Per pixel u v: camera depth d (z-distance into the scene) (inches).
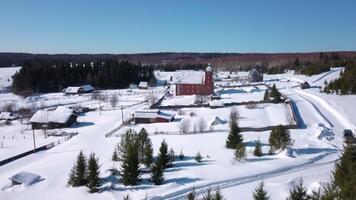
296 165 1681.8
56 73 6210.6
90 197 1402.6
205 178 1536.7
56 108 3961.6
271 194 1330.0
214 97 4165.8
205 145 2096.5
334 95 3818.9
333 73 5807.1
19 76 5925.2
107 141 2504.9
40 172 1791.3
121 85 6432.1
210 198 1114.1
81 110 3878.0
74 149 2330.2
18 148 2536.9
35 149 2338.8
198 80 4788.4
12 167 1972.2
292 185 1401.3
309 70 6107.3
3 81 7017.7
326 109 3193.9
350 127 2504.9
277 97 3590.1
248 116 3053.6
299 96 3959.2
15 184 1606.8
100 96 5017.2
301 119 2778.1
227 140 2030.0
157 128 2824.8
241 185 1455.5
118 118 3479.3
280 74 7155.5
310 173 1568.7
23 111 3954.2
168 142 2230.6
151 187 1469.0
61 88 6067.9
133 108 4003.4
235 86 5162.4
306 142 2069.4
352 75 3932.1
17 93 5703.7
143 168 1711.4
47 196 1454.2
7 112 3762.3
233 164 1707.7
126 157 1536.7
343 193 924.6
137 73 6742.1
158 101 4220.0
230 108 3444.9
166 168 1696.6
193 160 1804.9
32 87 5900.6
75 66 6520.7
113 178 1595.7
